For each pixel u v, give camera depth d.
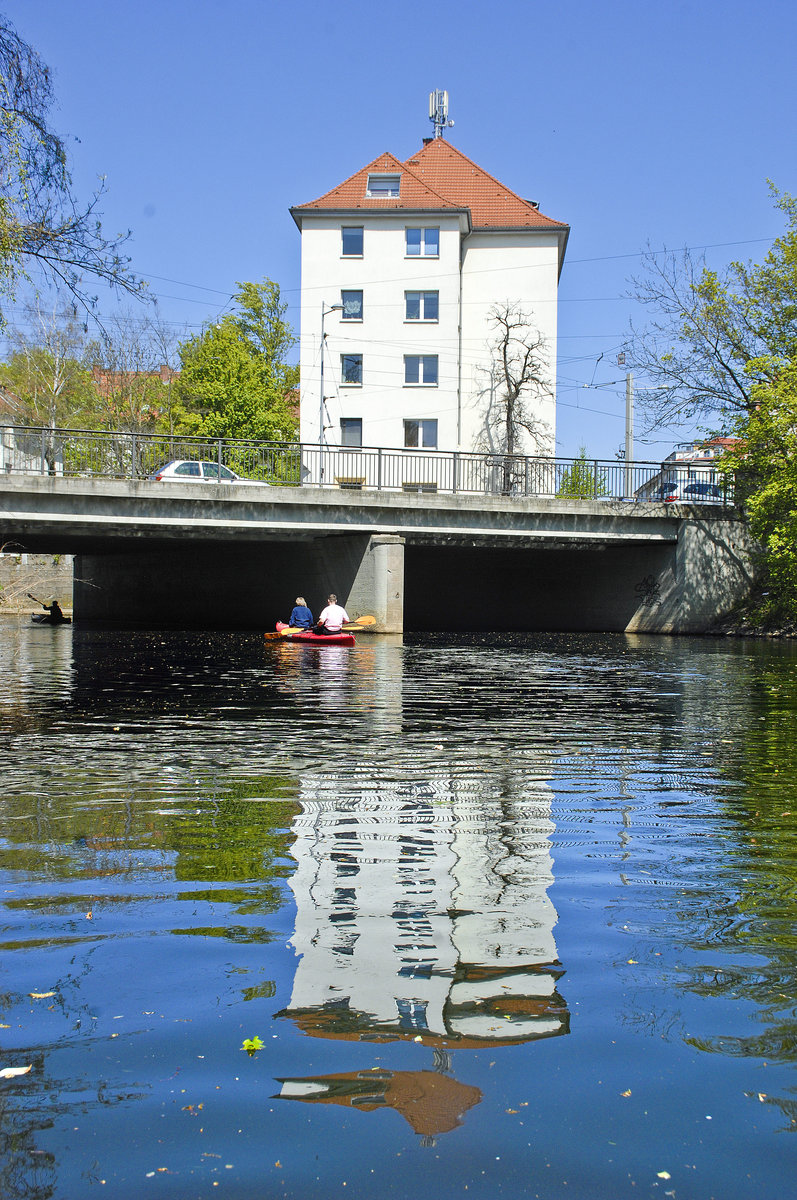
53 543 37.94
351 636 27.67
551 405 46.94
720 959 4.04
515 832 6.22
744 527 36.00
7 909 4.64
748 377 33.38
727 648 27.59
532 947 4.15
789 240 33.25
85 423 48.41
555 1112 2.86
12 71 12.18
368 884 5.06
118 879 5.13
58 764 8.65
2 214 12.09
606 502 33.91
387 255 44.53
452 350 44.56
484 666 20.30
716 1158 2.64
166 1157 2.62
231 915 4.54
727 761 9.05
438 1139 2.71
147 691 14.95
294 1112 2.85
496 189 49.22
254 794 7.35
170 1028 3.37
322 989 3.68
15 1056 3.16
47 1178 2.53
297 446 31.39
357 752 9.37
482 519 32.44
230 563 40.22
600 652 25.53
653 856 5.68
